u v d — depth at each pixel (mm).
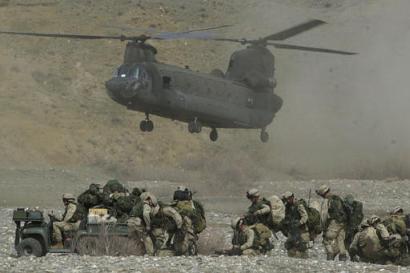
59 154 122062
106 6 174000
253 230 38375
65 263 34875
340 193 94062
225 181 107562
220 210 74312
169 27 173625
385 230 37844
